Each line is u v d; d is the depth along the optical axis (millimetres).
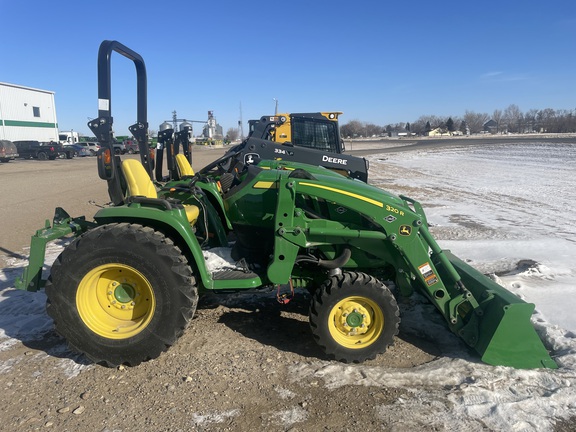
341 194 3670
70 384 3352
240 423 2914
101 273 3525
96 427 2887
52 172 22109
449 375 3396
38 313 4586
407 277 3959
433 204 10844
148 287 3469
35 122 46938
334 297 3557
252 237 4250
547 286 5148
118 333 3508
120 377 3434
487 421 2889
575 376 3328
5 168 25109
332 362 3650
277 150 8898
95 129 3775
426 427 2854
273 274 3725
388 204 3662
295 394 3215
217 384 3328
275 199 4113
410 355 3785
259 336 4098
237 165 5137
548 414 2945
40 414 3014
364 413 2998
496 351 3516
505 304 3506
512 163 22922
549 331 3977
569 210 9914
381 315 3596
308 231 3703
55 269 3455
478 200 11422
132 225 3490
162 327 3453
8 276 5707
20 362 3666
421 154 32688
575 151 29375
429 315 4512
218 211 4660
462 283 3766
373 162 26078
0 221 9234
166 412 3023
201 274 3664
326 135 10477
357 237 3709
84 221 4461
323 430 2844
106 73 3740
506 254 6461
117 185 3957
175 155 6598
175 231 3814
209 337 4059
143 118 4773
